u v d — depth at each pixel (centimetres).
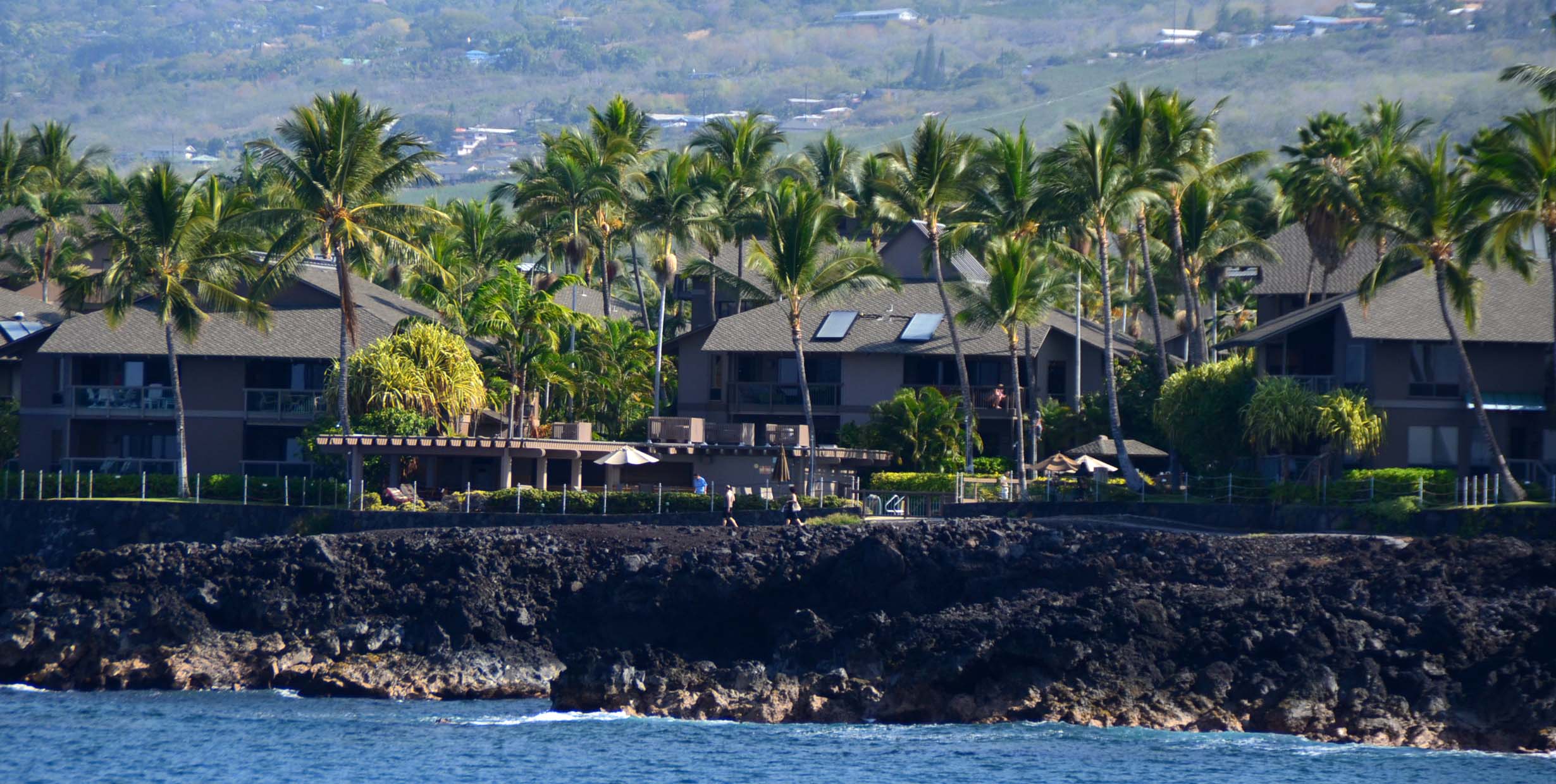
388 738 15738
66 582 18962
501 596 18288
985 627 16425
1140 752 14875
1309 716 15338
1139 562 17175
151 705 17100
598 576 18388
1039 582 17288
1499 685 15162
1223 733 15462
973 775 14312
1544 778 13975
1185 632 16250
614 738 15788
